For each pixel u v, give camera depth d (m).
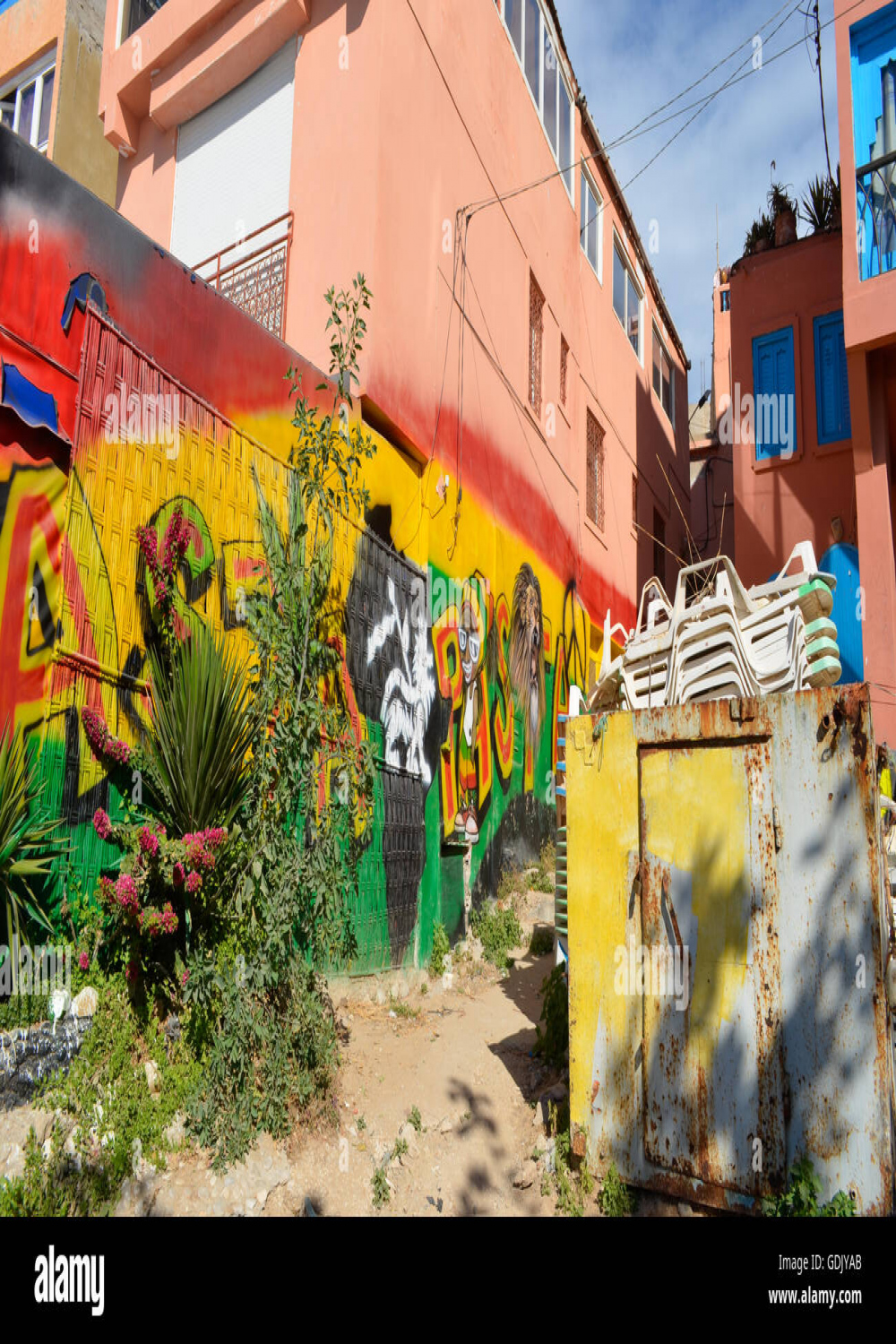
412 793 7.57
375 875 6.75
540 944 8.42
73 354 4.14
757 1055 3.98
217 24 8.79
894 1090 3.65
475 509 9.52
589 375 14.95
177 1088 3.98
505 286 10.84
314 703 4.95
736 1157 3.96
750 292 12.49
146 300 4.73
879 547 8.99
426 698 7.98
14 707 3.68
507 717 10.34
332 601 6.32
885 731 8.73
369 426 7.34
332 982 6.07
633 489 17.59
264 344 5.83
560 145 13.71
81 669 3.99
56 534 3.96
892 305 8.92
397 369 7.59
